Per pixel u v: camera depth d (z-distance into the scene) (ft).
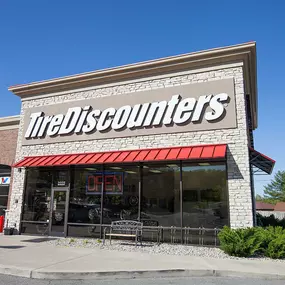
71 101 53.36
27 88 57.26
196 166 42.37
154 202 43.70
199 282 24.07
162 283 23.75
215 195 40.52
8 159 58.65
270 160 41.60
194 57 44.60
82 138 50.57
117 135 48.01
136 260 30.40
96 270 26.00
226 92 42.52
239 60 42.93
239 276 25.89
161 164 44.42
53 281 24.47
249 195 38.55
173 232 41.57
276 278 25.12
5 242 42.98
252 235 33.94
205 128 42.50
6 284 23.20
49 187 52.06
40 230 51.03
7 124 60.70
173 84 46.16
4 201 58.44
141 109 47.14
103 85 51.37
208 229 39.68
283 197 206.18
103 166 48.29
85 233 47.26
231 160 40.37
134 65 48.14
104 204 46.98
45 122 54.39
